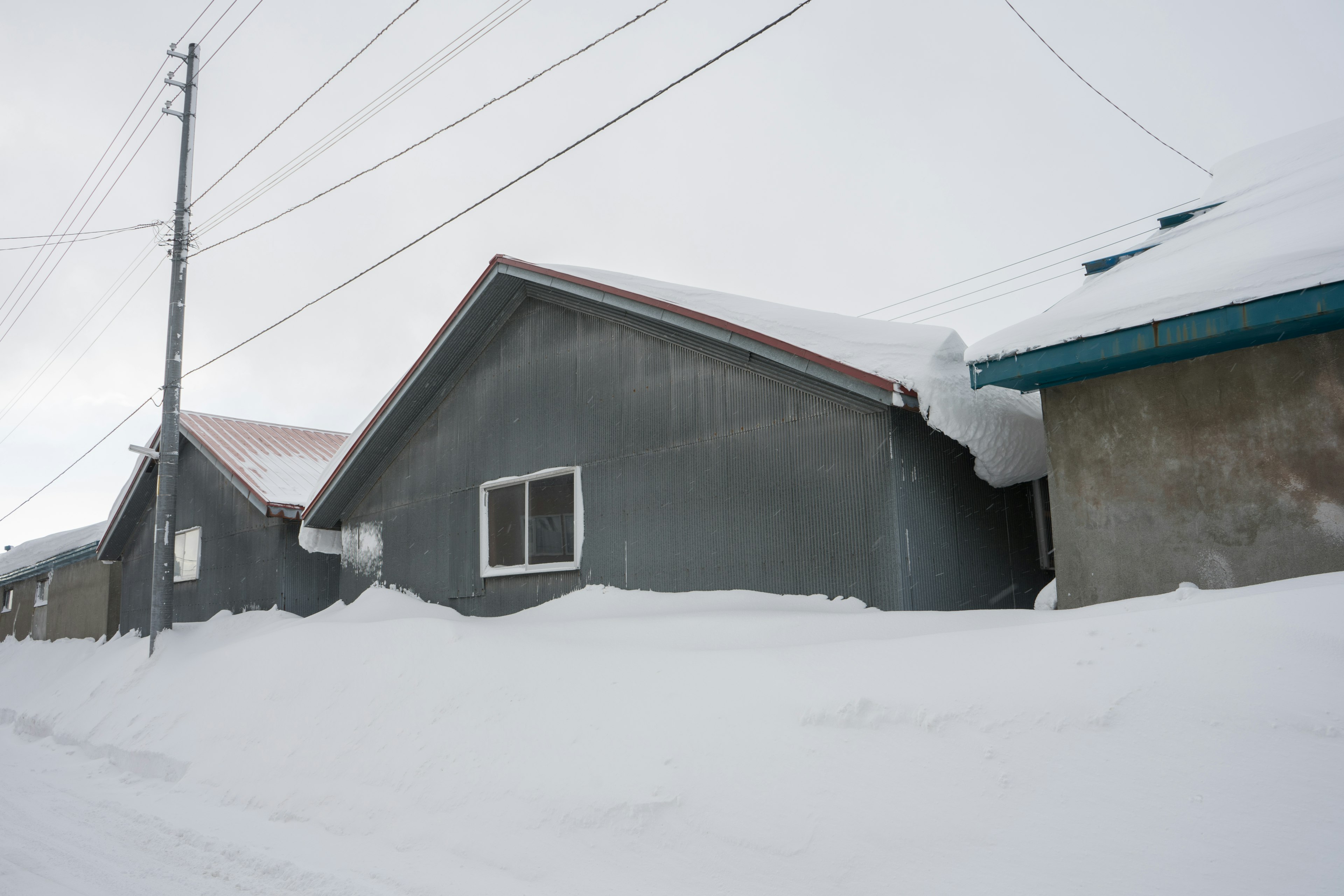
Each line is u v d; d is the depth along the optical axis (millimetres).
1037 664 3646
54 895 4316
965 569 6500
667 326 7738
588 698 5004
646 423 7973
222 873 4527
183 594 15344
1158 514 4859
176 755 7238
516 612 9078
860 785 3436
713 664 4801
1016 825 2953
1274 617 3309
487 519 9672
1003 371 5066
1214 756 2855
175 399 11758
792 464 6719
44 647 19828
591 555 8328
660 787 3934
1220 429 4676
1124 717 3152
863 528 6191
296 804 5465
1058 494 5309
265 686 7473
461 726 5367
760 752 3859
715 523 7230
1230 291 4160
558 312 9133
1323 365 4363
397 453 11195
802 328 6969
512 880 3803
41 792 7020
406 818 4738
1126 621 3693
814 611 6184
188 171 12359
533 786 4418
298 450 15773
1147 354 4594
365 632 7414
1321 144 7410
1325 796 2582
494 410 9789
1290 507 4414
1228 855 2537
